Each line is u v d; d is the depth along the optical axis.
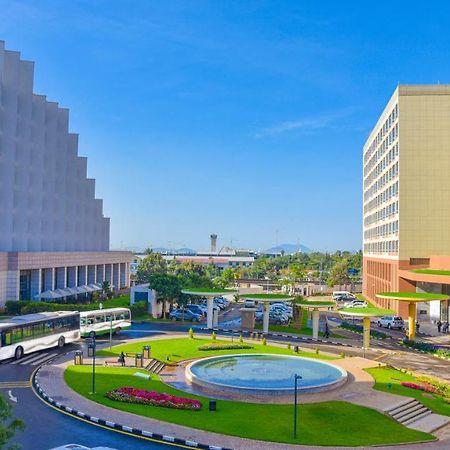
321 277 191.00
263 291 141.75
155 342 59.25
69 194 111.31
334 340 65.75
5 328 48.97
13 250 89.38
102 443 27.89
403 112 87.38
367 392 39.75
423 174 86.81
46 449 26.81
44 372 43.34
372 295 123.31
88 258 112.88
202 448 27.44
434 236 86.25
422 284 85.88
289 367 47.28
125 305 87.25
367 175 136.75
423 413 36.06
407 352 58.62
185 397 37.06
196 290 72.31
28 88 91.81
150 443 28.08
